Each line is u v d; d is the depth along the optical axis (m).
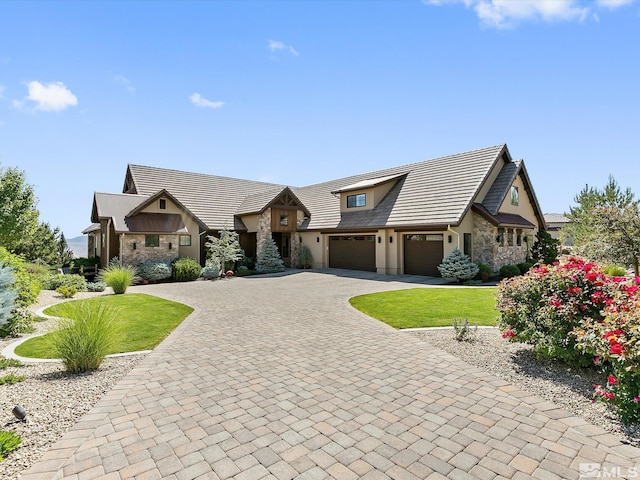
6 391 5.26
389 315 10.47
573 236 25.92
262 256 25.83
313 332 8.72
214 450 3.69
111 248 22.53
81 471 3.36
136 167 27.97
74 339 6.11
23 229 24.62
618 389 4.14
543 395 4.97
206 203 28.42
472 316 10.04
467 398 4.90
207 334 8.60
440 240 20.25
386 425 4.18
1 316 6.19
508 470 3.31
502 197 20.42
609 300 5.39
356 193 25.47
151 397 5.04
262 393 5.14
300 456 3.57
